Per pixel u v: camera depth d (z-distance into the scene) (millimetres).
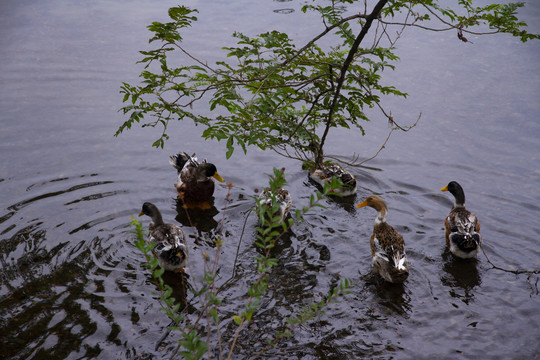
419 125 13750
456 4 20609
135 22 19125
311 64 8930
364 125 13969
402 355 7039
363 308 7965
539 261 9055
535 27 18062
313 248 9422
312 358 6953
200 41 17547
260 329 7430
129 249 9188
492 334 7438
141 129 13484
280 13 19844
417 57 17219
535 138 12984
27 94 14523
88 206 10359
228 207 10648
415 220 10289
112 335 7246
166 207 10617
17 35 17891
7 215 9891
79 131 13055
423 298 8219
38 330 7270
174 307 5391
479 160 12266
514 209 10516
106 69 15844
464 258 9141
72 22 19078
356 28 18406
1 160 11727
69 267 8633
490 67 16594
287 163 12445
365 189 11414
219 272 8695
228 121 7680
